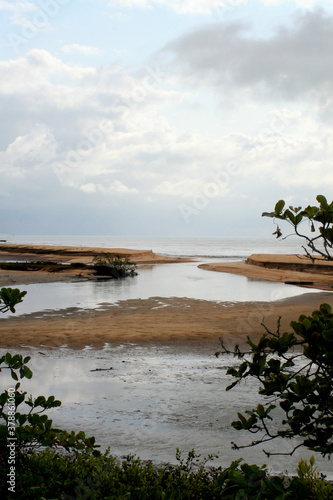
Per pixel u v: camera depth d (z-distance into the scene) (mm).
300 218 2479
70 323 15883
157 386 8625
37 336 13344
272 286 30828
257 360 2504
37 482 2654
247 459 5379
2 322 16188
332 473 4961
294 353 10977
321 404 2371
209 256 83375
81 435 3031
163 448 5723
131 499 2877
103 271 40344
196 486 3291
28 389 8250
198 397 7949
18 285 30656
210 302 22125
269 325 15391
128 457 3889
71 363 10359
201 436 6180
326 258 2434
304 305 20719
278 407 7309
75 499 2678
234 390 8367
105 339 13133
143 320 16656
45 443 2828
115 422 6676
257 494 2018
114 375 9383
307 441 2398
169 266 52375
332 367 2330
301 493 2051
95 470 3109
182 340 13117
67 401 7605
